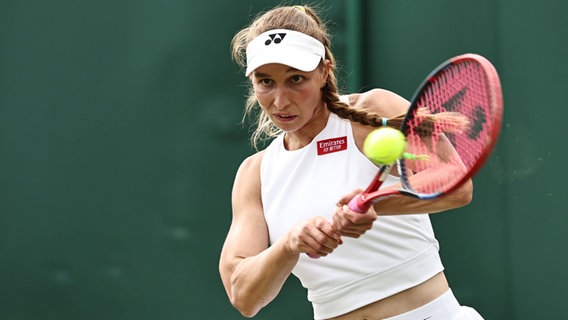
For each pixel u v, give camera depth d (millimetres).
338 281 10266
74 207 20703
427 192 8656
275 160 10625
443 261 18359
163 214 20078
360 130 10094
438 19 18625
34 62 21141
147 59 20312
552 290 17234
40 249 20922
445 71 8570
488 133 7668
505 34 17891
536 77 17531
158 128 20234
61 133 20891
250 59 9930
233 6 19797
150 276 20078
